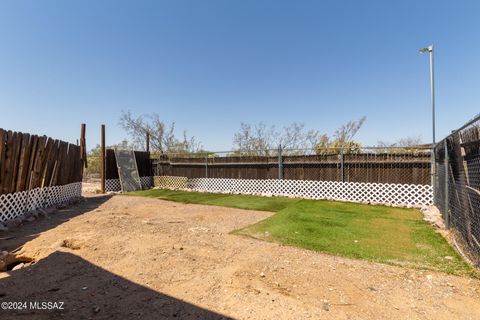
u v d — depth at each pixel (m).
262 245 4.49
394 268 3.53
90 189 13.12
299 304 2.57
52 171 8.03
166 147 22.83
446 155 5.46
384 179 8.70
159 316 2.35
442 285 3.02
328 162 9.70
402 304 2.60
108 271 3.27
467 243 4.17
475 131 3.73
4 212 5.86
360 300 2.67
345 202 9.02
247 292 2.79
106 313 2.38
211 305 2.54
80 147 10.52
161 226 5.72
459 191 4.64
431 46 9.91
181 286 2.92
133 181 13.44
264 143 20.94
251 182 11.51
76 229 5.27
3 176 5.82
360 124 19.33
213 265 3.53
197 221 6.47
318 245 4.51
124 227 5.50
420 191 8.15
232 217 6.98
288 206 8.40
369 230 5.47
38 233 5.19
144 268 3.37
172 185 13.96
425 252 4.16
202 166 12.95
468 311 2.48
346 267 3.54
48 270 3.26
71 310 2.41
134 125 22.50
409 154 8.35
